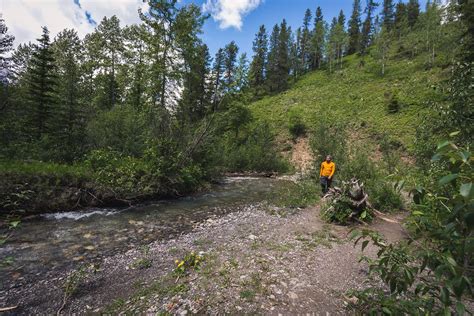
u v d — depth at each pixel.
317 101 47.06
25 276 4.64
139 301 3.82
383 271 1.85
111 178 10.51
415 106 31.02
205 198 12.68
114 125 15.20
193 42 17.38
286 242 6.30
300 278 4.41
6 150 11.60
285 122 41.81
